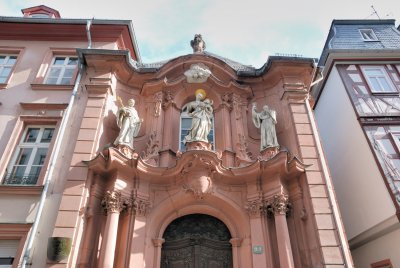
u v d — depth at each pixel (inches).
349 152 442.0
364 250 416.8
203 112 370.3
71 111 365.1
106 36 461.7
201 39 547.5
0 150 339.6
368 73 468.4
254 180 333.4
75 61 440.5
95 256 290.0
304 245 299.7
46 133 364.2
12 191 304.7
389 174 365.4
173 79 430.3
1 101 379.9
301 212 312.3
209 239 331.3
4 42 448.1
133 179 327.6
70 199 293.1
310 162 334.3
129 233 301.0
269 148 347.9
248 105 430.0
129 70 420.5
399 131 401.4
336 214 302.4
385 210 358.6
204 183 322.0
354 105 429.7
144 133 393.4
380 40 518.9
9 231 282.7
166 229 339.6
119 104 406.0
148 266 297.9
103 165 313.4
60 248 262.7
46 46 447.8
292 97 391.2
